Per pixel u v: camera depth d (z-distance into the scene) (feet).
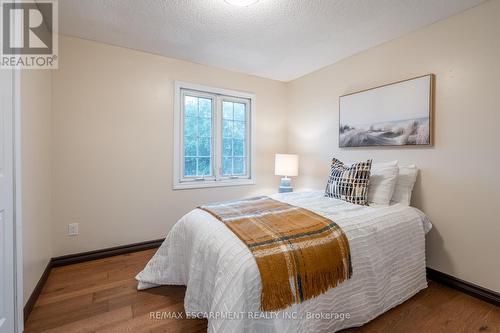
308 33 7.52
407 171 7.27
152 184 9.21
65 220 7.82
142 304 5.82
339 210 6.32
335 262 4.76
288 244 4.50
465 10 6.26
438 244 6.91
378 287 5.35
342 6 6.15
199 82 10.05
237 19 6.77
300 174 11.66
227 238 4.61
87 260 8.09
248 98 11.39
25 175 5.29
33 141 5.84
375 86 8.39
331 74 10.04
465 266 6.40
